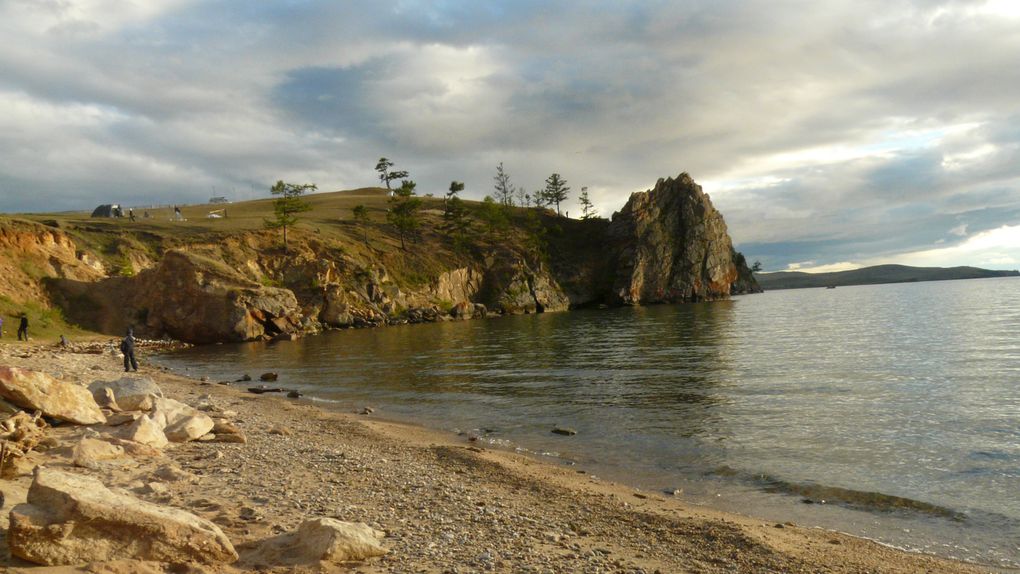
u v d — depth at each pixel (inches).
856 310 3799.2
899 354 1519.4
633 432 772.6
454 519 406.6
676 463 628.1
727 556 371.2
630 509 470.0
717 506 495.5
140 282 2674.7
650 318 3501.5
